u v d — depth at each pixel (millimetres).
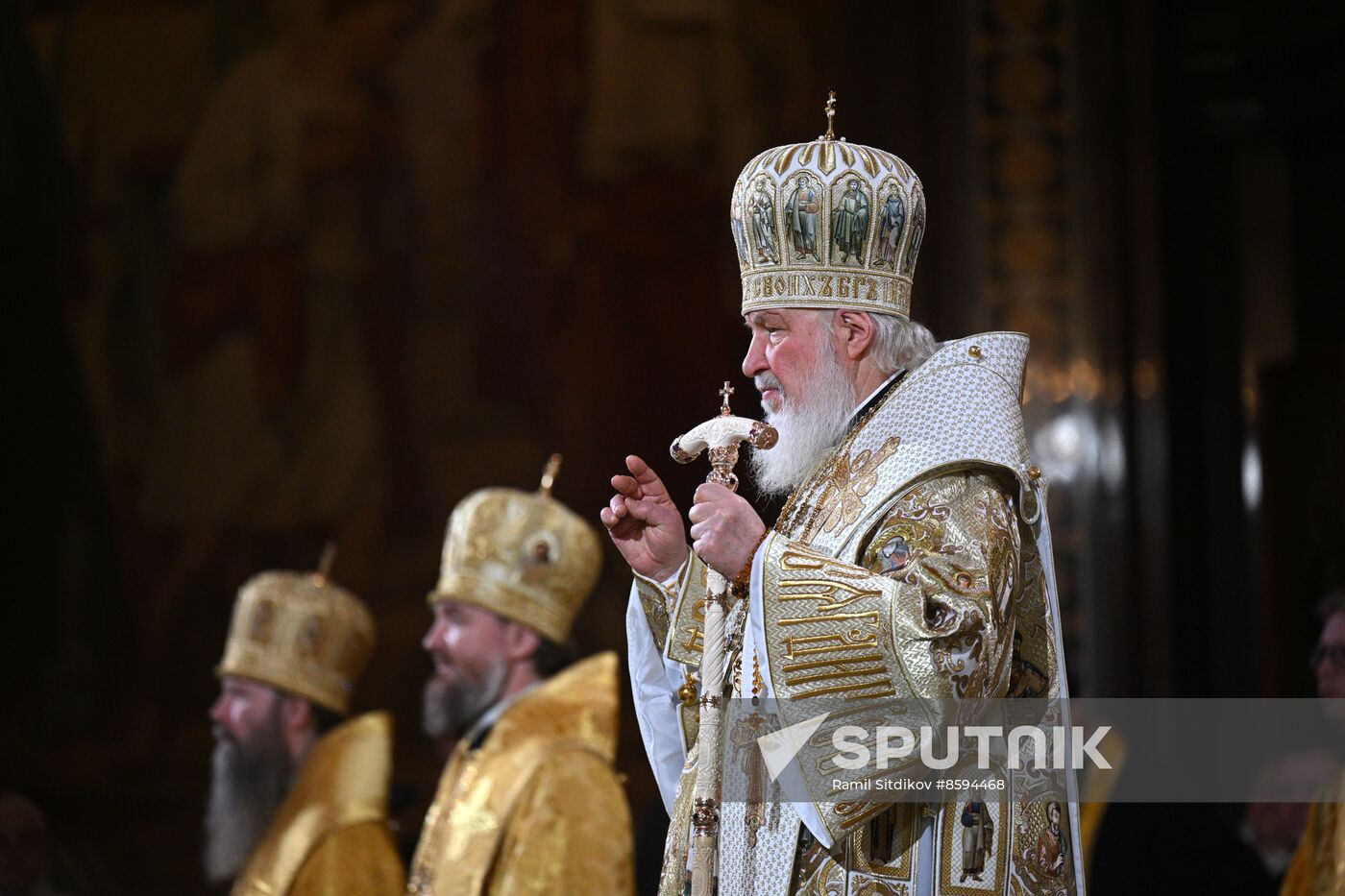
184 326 38844
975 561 8805
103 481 38438
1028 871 9047
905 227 10102
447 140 38594
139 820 36688
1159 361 32875
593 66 38188
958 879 8805
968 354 9609
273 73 39250
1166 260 33906
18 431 38438
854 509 9227
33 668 37562
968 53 33969
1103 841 17578
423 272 38344
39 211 39219
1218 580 33250
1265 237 34469
